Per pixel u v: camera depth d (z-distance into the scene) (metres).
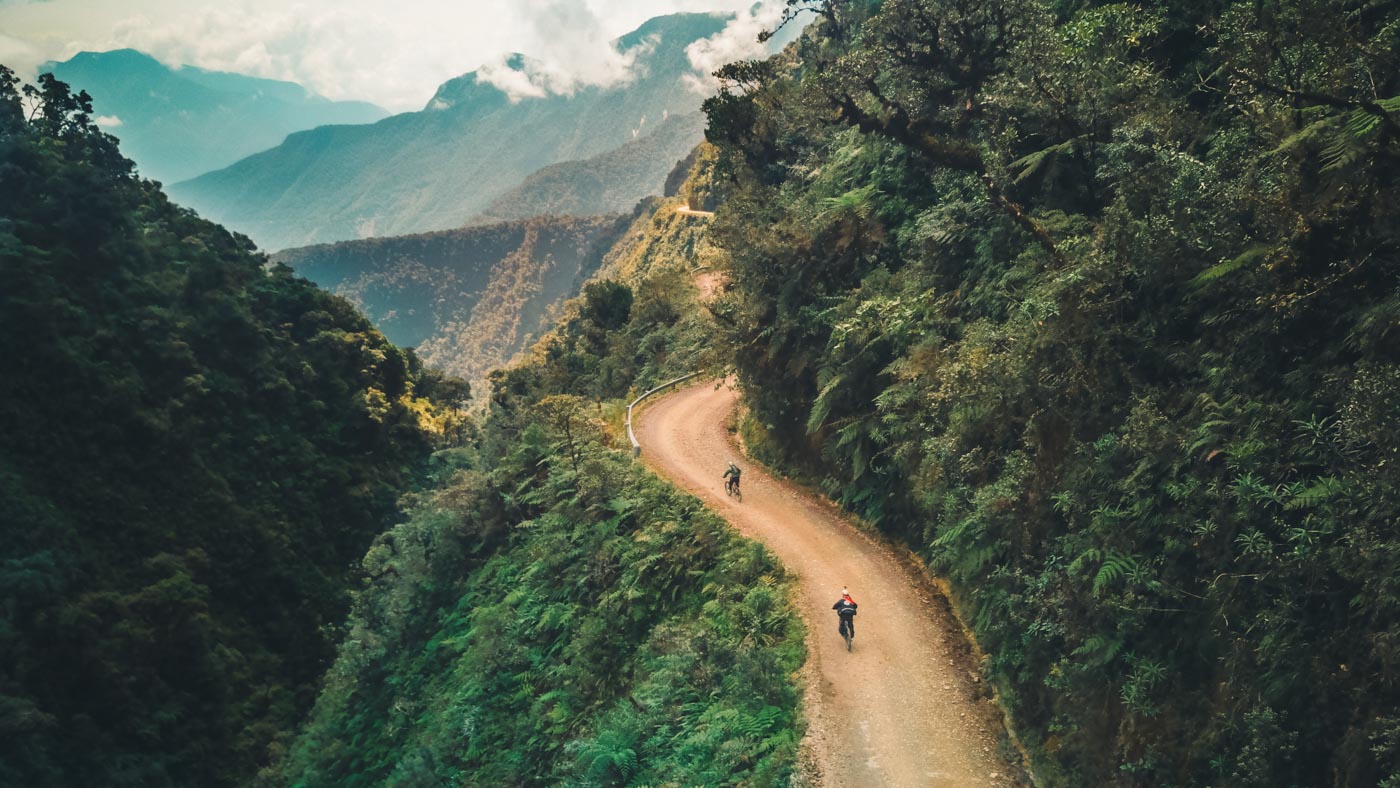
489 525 33.75
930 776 12.77
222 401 57.03
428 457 69.12
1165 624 10.84
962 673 15.19
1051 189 18.64
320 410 64.12
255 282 70.94
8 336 47.06
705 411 37.28
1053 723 12.40
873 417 21.62
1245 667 9.33
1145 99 16.89
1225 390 11.20
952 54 23.31
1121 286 13.38
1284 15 12.05
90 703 39.12
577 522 26.72
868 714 14.42
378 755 28.91
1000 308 18.30
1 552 41.81
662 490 25.73
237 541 51.19
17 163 55.38
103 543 46.47
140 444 50.62
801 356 26.28
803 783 12.84
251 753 42.03
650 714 16.39
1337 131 9.73
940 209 22.27
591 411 38.53
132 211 64.50
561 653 23.34
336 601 53.59
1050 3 24.61
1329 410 9.67
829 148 33.69
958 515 16.67
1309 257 10.55
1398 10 12.20
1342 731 8.16
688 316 49.16
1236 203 11.73
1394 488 8.17
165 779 38.59
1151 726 10.50
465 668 26.78
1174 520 10.91
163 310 56.94
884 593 18.55
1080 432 13.46
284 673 48.56
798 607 18.28
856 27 36.59
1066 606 12.49
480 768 22.33
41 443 46.78
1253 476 10.04
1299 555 8.94
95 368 49.81
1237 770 8.96
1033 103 18.84
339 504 59.66
